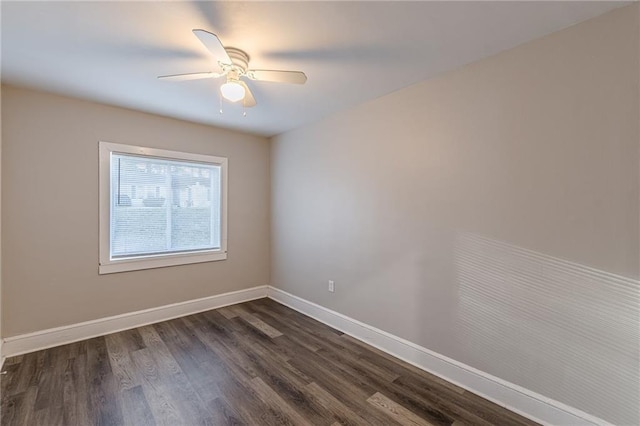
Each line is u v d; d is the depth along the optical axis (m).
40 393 2.00
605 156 1.55
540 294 1.78
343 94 2.63
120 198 3.06
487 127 1.99
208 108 3.01
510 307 1.90
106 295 2.95
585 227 1.62
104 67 2.16
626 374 1.51
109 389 2.05
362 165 2.86
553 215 1.72
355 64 2.10
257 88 2.52
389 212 2.62
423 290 2.37
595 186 1.58
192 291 3.53
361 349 2.69
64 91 2.59
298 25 1.66
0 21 1.61
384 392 2.06
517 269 1.87
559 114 1.70
